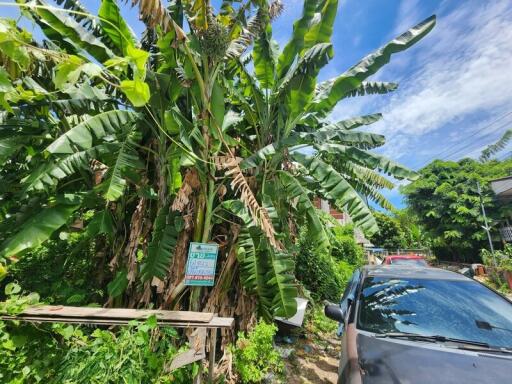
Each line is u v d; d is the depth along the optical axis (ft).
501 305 8.59
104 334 6.47
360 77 12.21
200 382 7.68
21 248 8.63
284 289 10.98
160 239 10.31
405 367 6.25
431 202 61.11
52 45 10.68
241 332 10.93
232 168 10.30
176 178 11.07
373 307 8.87
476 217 54.60
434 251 72.90
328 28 13.70
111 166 10.71
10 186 11.37
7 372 6.00
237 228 12.48
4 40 5.22
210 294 11.60
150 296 10.57
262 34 13.65
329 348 15.40
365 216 11.16
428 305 8.61
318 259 24.35
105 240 13.24
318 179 12.35
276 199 13.12
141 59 6.26
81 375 5.73
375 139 13.44
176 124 10.48
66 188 12.12
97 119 9.68
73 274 12.95
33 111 11.44
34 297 7.28
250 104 15.37
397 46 11.68
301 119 14.71
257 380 9.90
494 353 6.72
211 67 11.37
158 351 7.22
